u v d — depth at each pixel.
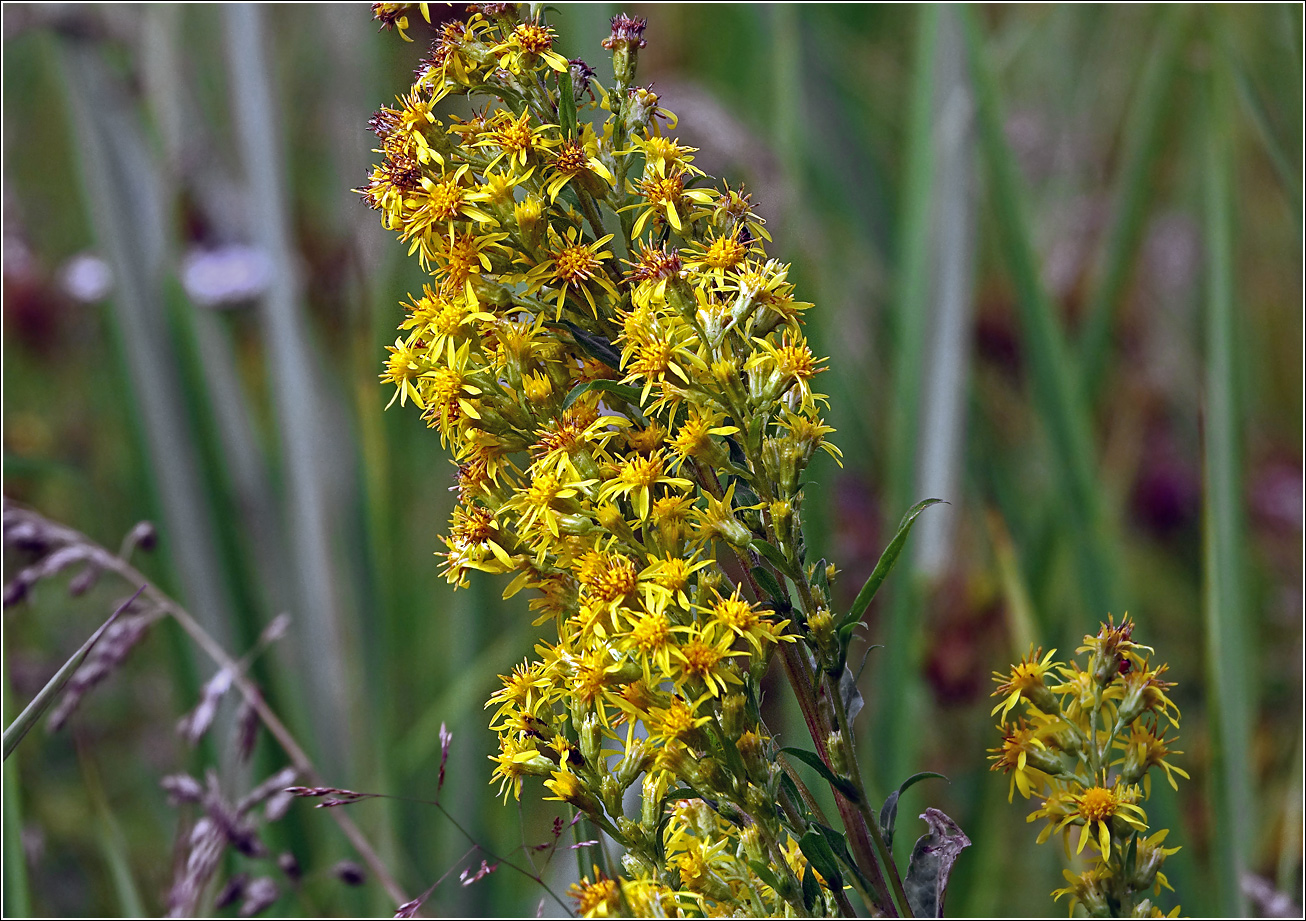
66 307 6.22
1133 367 5.92
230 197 5.50
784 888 1.58
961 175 4.30
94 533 4.95
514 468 1.73
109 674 3.18
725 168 4.22
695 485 1.68
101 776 4.47
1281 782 4.28
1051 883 3.99
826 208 5.81
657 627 1.55
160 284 4.46
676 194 1.68
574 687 1.63
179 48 5.21
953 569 4.32
